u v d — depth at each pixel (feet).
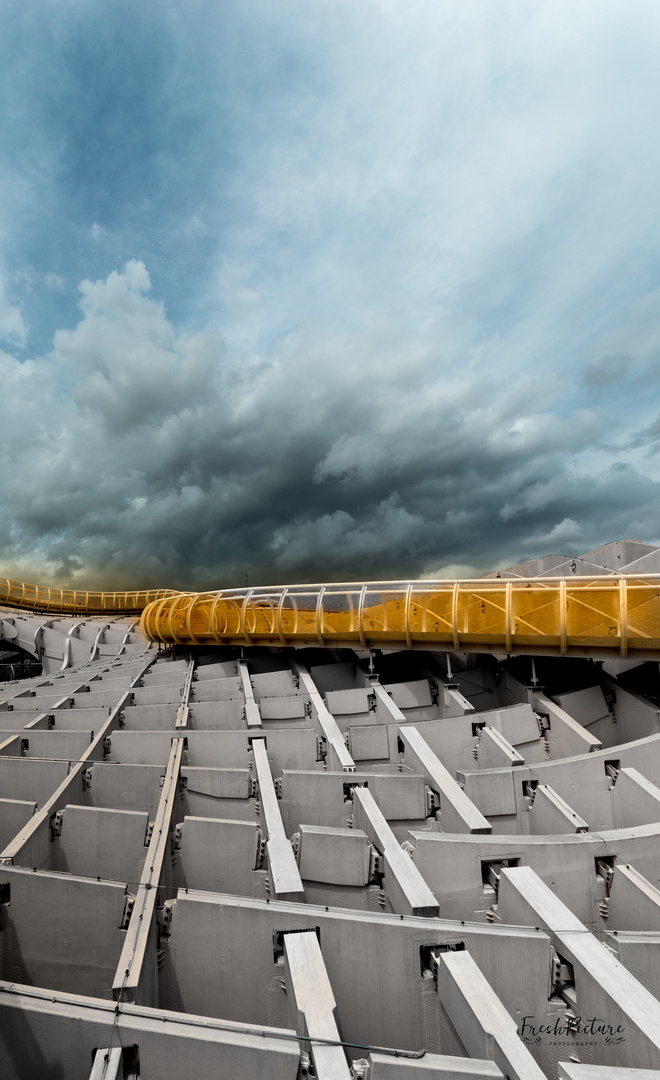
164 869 40.37
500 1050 24.04
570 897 39.73
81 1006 26.84
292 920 33.22
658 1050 24.23
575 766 52.11
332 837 41.34
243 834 43.19
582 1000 29.09
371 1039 32.01
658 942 31.35
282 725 69.67
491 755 58.23
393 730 60.08
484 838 40.88
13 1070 26.45
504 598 65.00
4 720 71.87
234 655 96.53
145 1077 25.32
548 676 71.15
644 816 47.32
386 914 33.22
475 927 32.07
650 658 55.57
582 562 88.94
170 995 34.35
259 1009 33.30
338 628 78.74
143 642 144.36
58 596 221.25
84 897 36.96
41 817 44.86
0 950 37.27
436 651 71.82
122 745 60.75
